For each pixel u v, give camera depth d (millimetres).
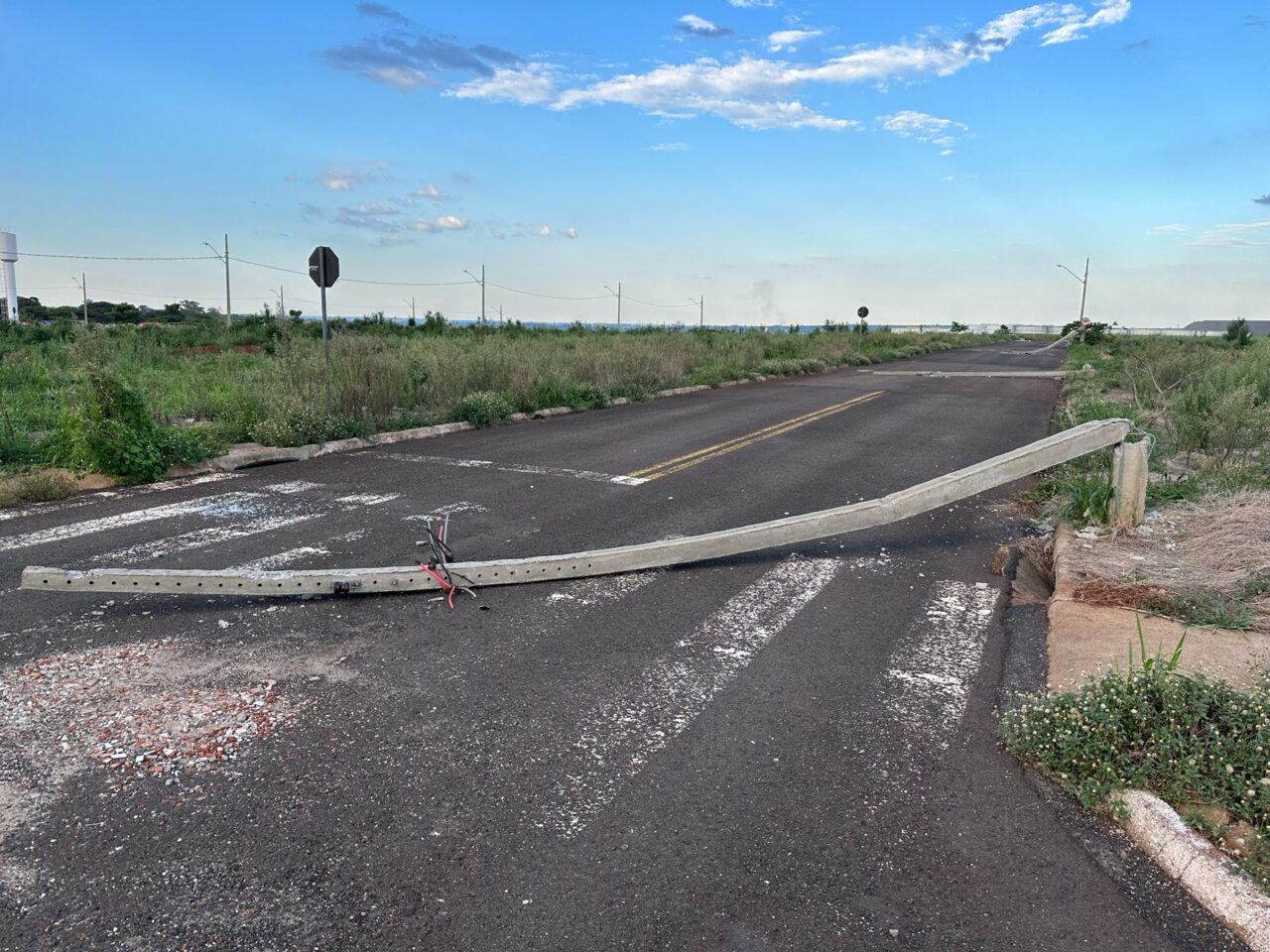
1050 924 2914
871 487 10094
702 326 57656
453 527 7965
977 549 7598
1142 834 3383
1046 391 23750
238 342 34531
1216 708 3914
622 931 2840
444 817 3455
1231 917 2934
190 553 6969
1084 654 4945
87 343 19766
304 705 4387
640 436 14016
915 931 2867
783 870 3176
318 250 12930
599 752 3992
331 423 12602
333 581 5883
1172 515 7930
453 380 16312
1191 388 14914
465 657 5027
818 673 4906
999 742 4156
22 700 4375
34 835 3281
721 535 6660
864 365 37406
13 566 6578
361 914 2896
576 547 7355
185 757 3867
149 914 2873
